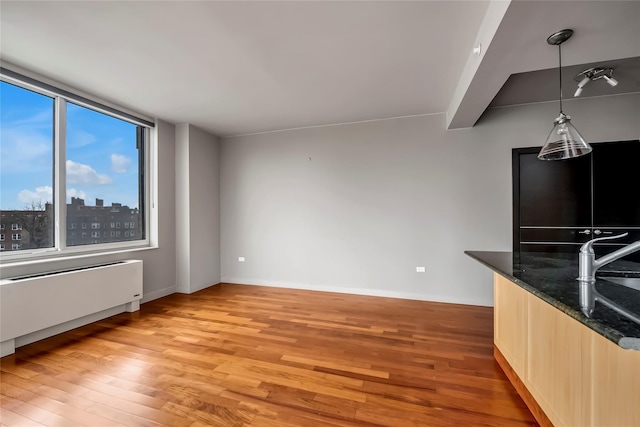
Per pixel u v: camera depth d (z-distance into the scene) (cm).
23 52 232
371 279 409
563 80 280
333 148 427
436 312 335
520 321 176
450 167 375
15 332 231
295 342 256
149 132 398
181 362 221
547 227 340
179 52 233
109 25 198
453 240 375
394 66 257
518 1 142
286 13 186
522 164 349
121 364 218
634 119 314
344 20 194
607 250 320
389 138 400
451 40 217
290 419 159
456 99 303
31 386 190
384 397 178
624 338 77
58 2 174
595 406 111
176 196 428
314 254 438
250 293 419
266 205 464
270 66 257
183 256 424
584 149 187
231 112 376
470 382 194
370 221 410
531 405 162
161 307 354
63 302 265
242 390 186
